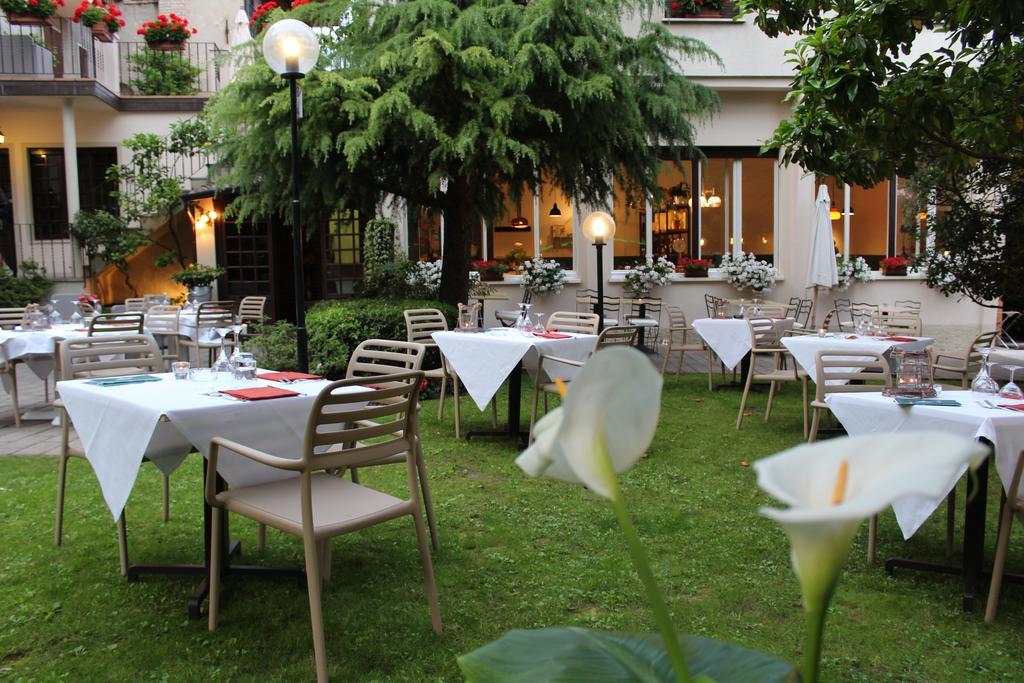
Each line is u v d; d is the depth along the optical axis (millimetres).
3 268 12047
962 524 3895
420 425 6129
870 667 2480
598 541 3570
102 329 6578
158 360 4305
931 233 8203
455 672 2418
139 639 2637
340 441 2535
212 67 14758
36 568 3242
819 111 4840
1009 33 3875
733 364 7602
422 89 7570
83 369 3992
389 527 3756
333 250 12828
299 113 6094
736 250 13305
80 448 3475
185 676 2398
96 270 12938
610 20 8203
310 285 13062
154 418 2670
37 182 13289
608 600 2949
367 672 2422
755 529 3744
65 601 2928
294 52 5082
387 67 7477
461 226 9070
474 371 5473
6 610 2848
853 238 13453
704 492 4348
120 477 2793
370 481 4535
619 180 9219
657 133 8867
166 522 3816
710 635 2674
